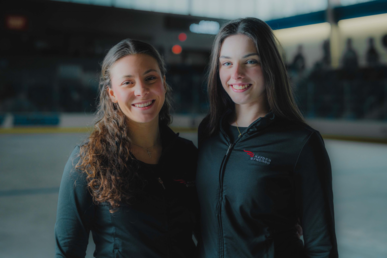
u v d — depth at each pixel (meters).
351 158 8.40
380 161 7.95
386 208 4.40
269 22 19.25
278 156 1.16
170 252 1.19
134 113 1.19
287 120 1.22
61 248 1.13
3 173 6.26
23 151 8.79
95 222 1.18
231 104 1.35
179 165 1.30
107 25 18.20
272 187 1.14
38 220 3.82
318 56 17.31
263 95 1.28
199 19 20.03
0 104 13.95
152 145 1.30
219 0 20.30
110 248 1.16
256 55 1.19
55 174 6.23
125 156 1.17
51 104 14.52
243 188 1.15
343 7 15.64
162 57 1.29
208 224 1.23
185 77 15.64
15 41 16.69
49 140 10.94
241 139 1.21
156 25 19.22
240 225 1.15
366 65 14.05
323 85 13.43
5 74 14.38
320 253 1.16
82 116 14.09
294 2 17.95
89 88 14.83
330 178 1.16
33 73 16.02
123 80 1.17
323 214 1.14
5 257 2.92
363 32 15.36
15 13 16.44
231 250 1.16
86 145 1.18
